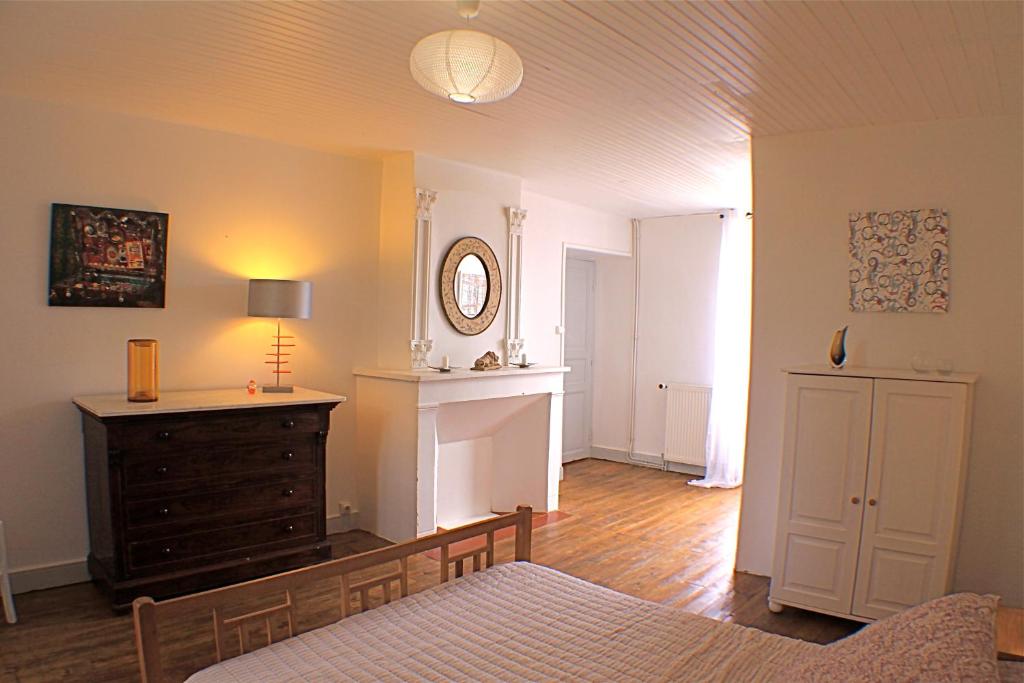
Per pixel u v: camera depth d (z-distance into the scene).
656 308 6.70
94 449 3.26
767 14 2.21
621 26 2.34
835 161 3.52
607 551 4.20
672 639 1.93
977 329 3.18
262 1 2.19
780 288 3.69
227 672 1.71
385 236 4.51
